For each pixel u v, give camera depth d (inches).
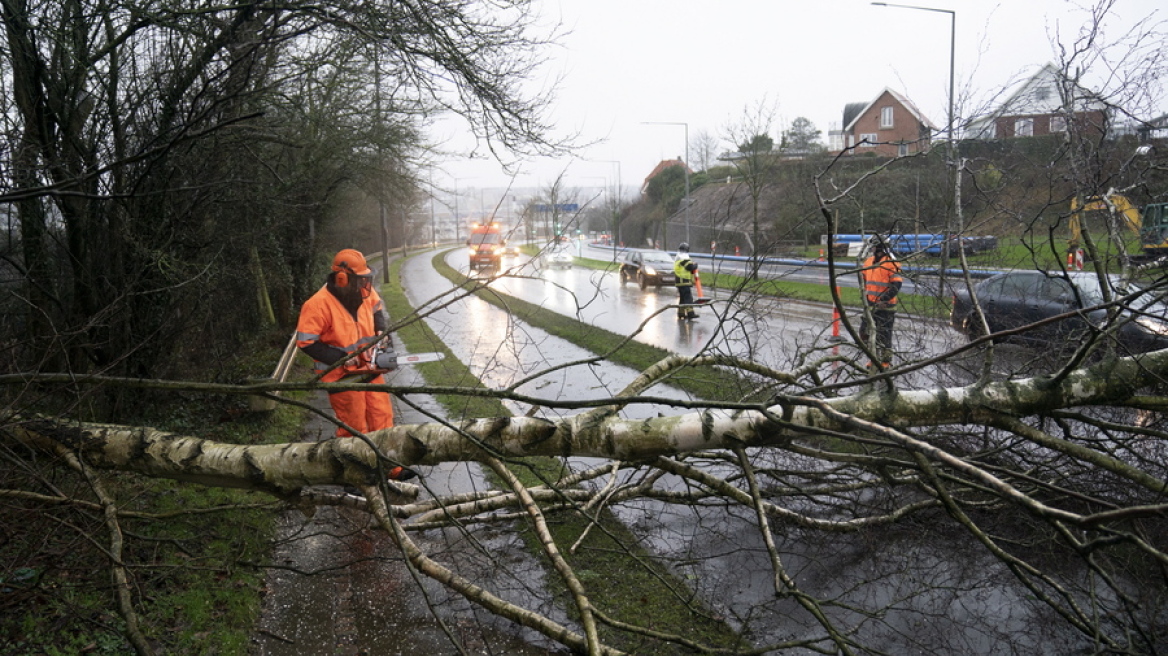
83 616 151.3
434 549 204.2
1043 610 165.6
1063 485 185.9
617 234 2229.3
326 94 407.2
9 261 225.5
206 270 261.7
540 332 627.8
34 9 235.8
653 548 202.7
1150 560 171.0
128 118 262.4
